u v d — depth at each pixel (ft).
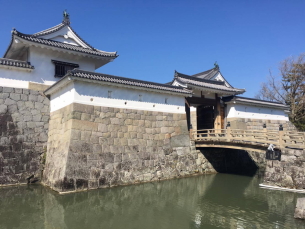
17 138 49.01
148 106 54.80
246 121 79.61
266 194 42.57
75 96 44.24
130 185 47.26
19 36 49.60
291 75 113.29
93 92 46.65
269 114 88.53
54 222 30.78
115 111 49.11
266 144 46.60
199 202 39.52
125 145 49.19
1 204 36.91
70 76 42.83
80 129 43.80
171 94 59.31
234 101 75.51
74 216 32.63
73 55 58.90
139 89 53.26
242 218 32.27
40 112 53.01
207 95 72.64
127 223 30.73
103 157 45.47
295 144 42.29
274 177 44.62
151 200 40.09
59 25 61.31
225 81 87.76
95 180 43.42
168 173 54.29
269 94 122.21
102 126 46.73
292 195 40.34
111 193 42.19
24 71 52.42
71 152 41.81
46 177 47.50
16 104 50.31
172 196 42.70
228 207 37.01
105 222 30.91
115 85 49.06
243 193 44.62
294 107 111.04
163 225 30.27
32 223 30.50
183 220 31.94
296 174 41.52
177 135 58.80
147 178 50.65
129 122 50.83
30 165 49.29
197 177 57.52
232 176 59.93
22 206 36.17
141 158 50.83
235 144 51.85
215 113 74.23
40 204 36.99
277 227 28.84
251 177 59.52
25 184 47.67
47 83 55.11
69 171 40.81
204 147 63.16
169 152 56.03
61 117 47.83
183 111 61.77
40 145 51.57
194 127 81.20
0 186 45.44
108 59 62.85
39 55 54.80
